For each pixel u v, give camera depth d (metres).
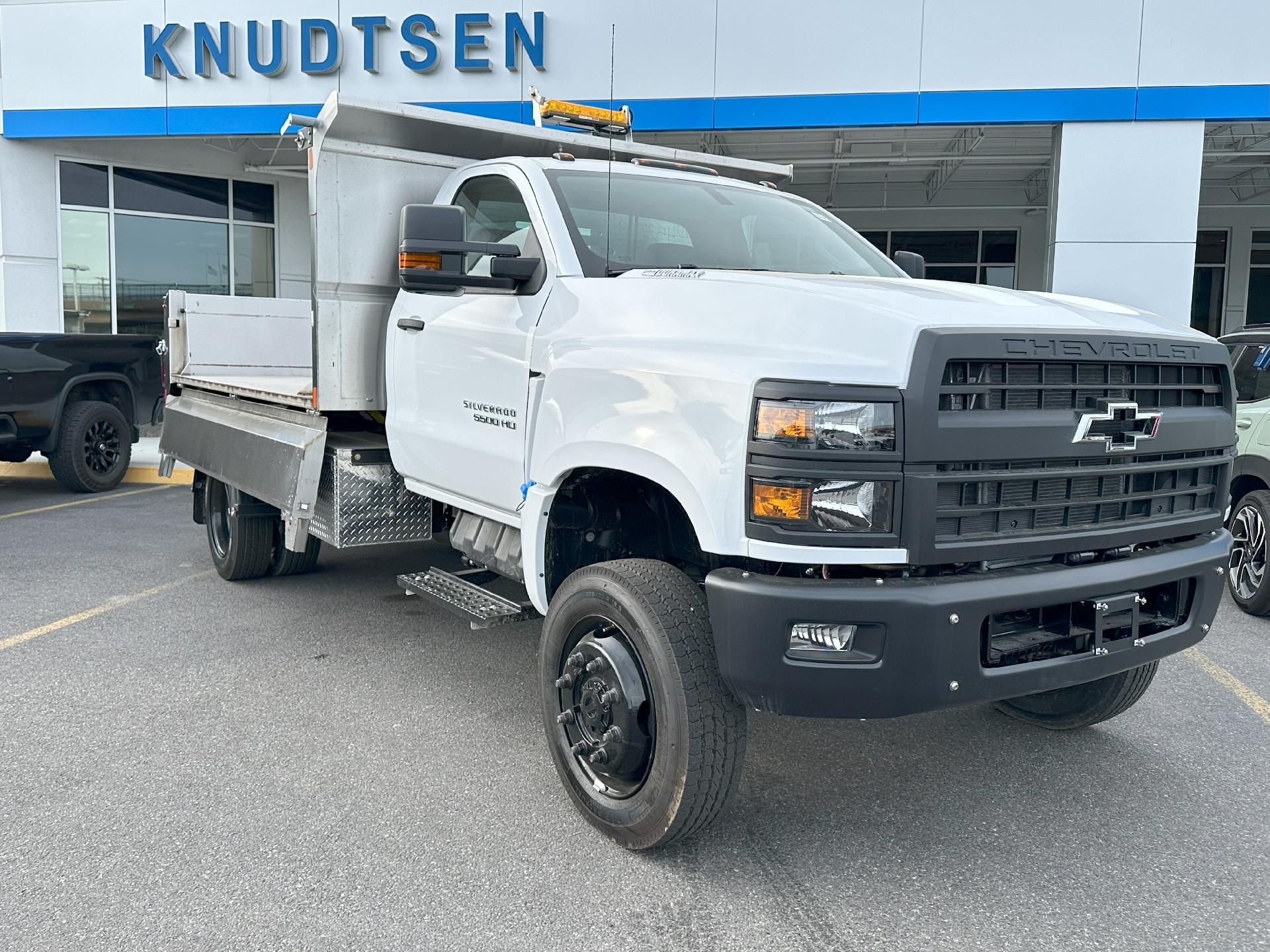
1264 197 19.44
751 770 3.92
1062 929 2.85
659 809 3.08
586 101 12.61
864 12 11.94
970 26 11.80
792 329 2.94
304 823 3.40
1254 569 6.00
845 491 2.73
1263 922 2.89
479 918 2.87
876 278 3.63
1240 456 6.23
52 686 4.66
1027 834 3.41
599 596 3.24
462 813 3.49
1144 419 3.10
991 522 2.91
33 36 14.20
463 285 3.77
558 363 3.59
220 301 7.23
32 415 9.45
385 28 12.98
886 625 2.74
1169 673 5.07
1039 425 2.89
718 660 2.89
